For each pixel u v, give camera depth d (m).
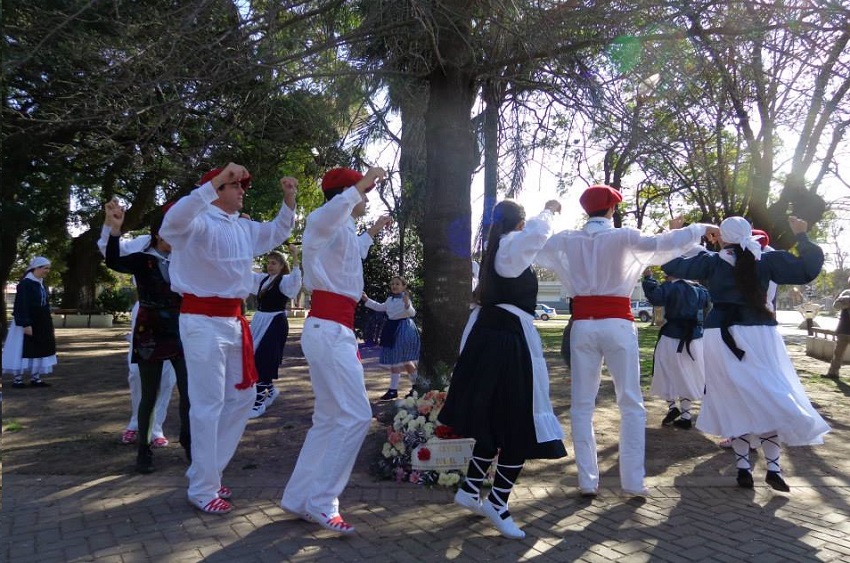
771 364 4.17
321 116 6.02
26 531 3.36
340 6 5.34
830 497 4.02
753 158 7.90
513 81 6.07
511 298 3.53
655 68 5.06
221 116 6.11
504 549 3.18
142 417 4.46
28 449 5.10
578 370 4.01
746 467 4.21
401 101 6.25
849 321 9.53
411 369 7.31
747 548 3.21
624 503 3.89
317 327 3.43
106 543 3.20
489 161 6.65
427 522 3.55
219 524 3.47
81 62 5.39
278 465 4.67
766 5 4.56
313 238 3.37
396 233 11.32
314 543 3.23
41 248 23.16
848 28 4.54
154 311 4.48
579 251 3.96
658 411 6.92
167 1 5.45
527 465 4.71
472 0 5.09
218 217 3.73
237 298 3.78
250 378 3.87
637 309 40.75
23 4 5.22
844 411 6.95
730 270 4.37
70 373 9.65
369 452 4.95
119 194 17.12
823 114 5.80
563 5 4.91
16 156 10.06
